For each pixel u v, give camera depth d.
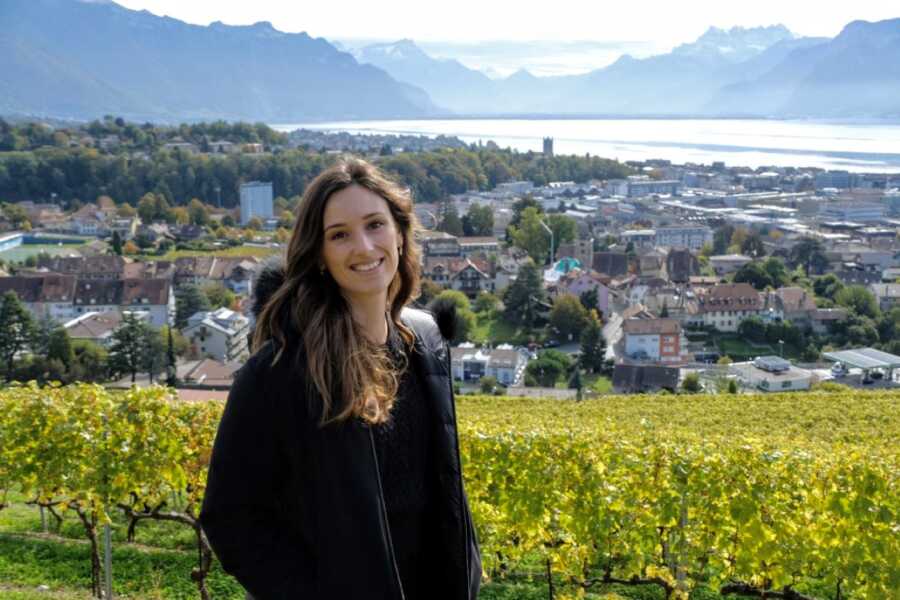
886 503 9.59
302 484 3.09
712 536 10.16
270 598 3.04
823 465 10.29
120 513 15.19
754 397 36.69
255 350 3.24
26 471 10.75
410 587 3.30
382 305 3.34
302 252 3.23
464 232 175.00
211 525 3.10
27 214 187.50
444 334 3.72
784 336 98.44
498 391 68.69
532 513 10.70
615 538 10.41
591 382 78.38
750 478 9.94
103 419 10.84
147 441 10.63
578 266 127.88
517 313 104.00
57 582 12.06
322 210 3.23
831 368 85.88
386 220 3.29
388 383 3.17
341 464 3.02
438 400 3.37
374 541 3.01
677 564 10.44
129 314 74.19
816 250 144.12
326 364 3.03
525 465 10.79
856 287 111.38
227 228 178.50
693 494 10.06
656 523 10.20
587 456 10.66
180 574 12.48
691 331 104.44
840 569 9.78
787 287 110.12
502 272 125.88
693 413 32.94
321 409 3.03
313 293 3.20
